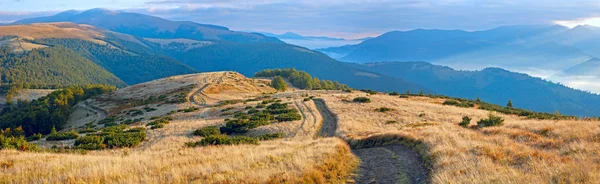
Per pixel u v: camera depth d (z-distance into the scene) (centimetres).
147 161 1495
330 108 5259
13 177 1149
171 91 9938
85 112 9344
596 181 848
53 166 1348
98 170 1230
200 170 1238
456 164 1235
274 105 5812
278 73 19362
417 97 7400
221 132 3888
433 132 2203
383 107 5150
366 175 1420
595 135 1602
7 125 8244
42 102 10481
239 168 1295
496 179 980
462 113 4716
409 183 1255
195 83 11162
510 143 1625
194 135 3600
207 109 6188
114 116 7325
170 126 4284
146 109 7444
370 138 2541
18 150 1995
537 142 1620
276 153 1691
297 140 3025
